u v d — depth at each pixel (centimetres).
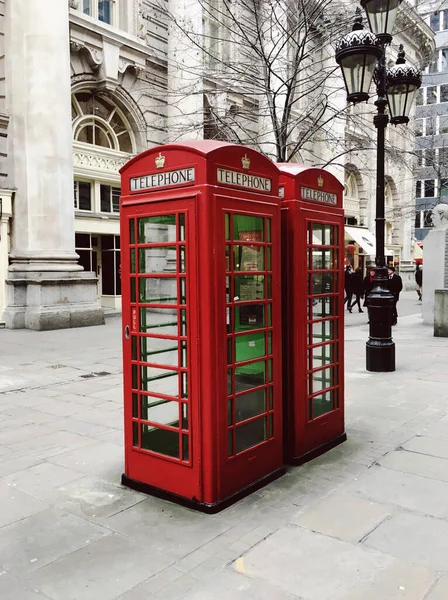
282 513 366
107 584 286
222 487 374
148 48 1788
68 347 1105
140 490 404
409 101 862
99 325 1455
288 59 1467
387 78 850
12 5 1370
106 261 1814
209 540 329
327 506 376
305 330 453
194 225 354
